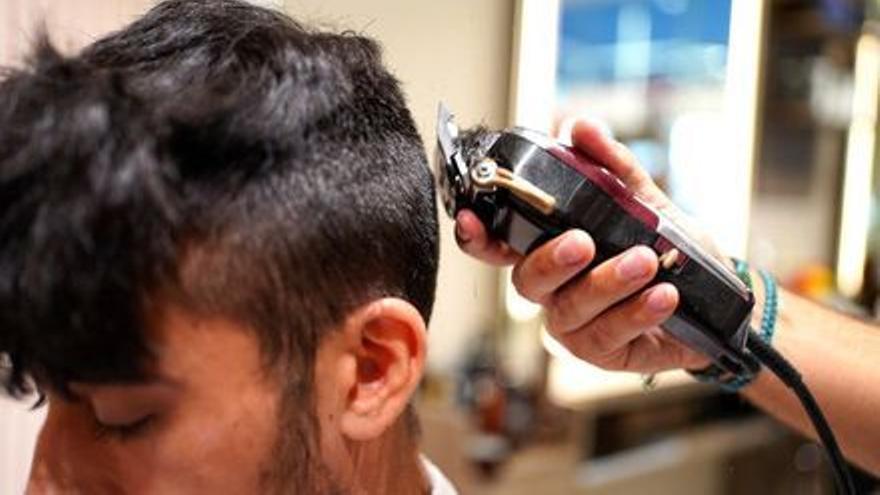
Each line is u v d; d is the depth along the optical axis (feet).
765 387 2.23
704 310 1.61
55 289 1.19
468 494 4.30
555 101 4.39
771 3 5.90
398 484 1.70
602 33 4.77
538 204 1.49
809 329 2.25
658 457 5.59
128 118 1.25
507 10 3.97
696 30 5.49
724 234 5.82
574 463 4.98
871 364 2.21
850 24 6.34
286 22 1.60
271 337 1.34
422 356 1.48
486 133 1.61
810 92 6.27
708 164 5.66
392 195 1.53
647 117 5.24
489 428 4.41
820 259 6.56
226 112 1.31
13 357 1.30
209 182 1.28
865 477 2.96
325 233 1.39
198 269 1.27
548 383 4.73
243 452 1.36
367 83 1.59
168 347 1.28
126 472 1.37
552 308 1.69
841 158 6.64
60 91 1.26
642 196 1.69
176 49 1.47
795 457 5.96
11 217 1.20
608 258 1.53
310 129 1.42
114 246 1.20
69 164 1.20
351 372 1.44
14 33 2.11
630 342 1.82
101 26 2.24
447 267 3.91
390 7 3.27
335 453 1.46
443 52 3.53
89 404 1.35
